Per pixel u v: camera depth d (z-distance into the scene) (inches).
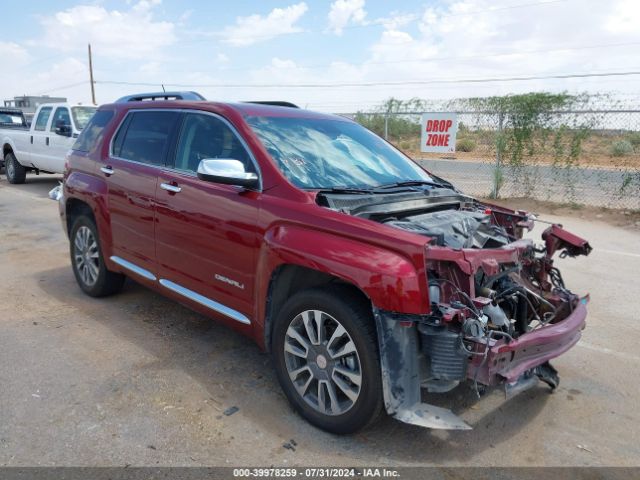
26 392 144.6
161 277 178.1
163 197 171.0
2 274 251.1
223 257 151.9
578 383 161.9
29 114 1091.9
